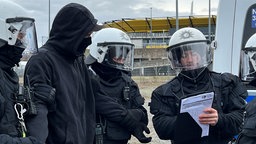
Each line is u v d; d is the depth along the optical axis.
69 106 2.60
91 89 2.94
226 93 3.06
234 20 4.21
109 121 3.22
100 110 3.18
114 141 3.23
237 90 3.12
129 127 3.23
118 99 3.34
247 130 2.39
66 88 2.62
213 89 3.05
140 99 3.48
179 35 3.11
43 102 2.44
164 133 3.04
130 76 3.70
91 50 3.46
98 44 3.39
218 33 4.26
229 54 4.20
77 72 2.79
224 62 4.21
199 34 3.11
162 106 3.12
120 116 3.17
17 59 2.38
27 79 2.51
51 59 2.61
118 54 3.39
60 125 2.56
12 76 2.34
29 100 2.32
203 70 3.07
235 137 3.17
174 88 3.10
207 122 2.88
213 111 2.88
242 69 3.45
